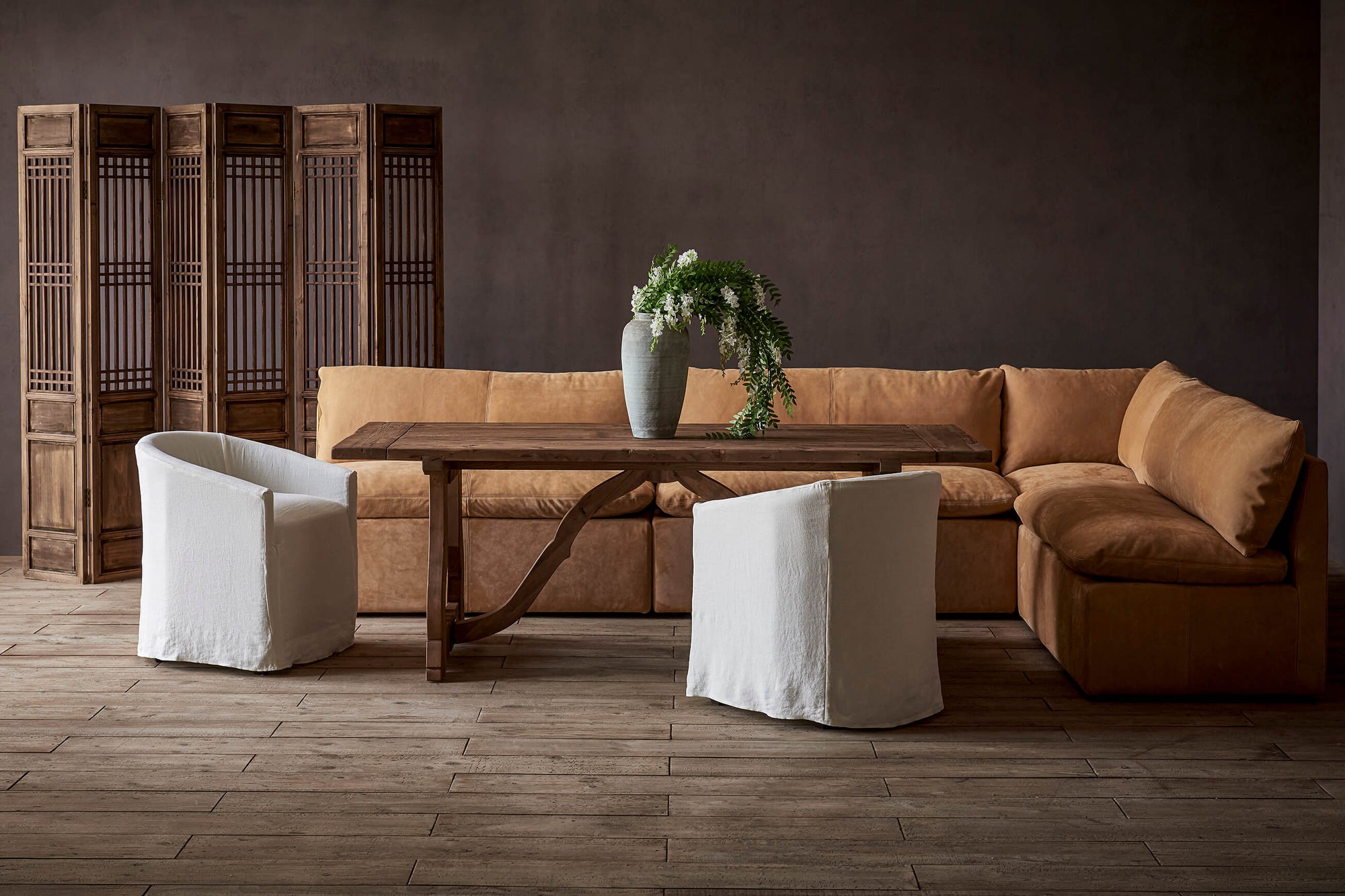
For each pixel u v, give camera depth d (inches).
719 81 243.9
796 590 138.9
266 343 229.9
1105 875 106.3
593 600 190.4
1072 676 155.9
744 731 140.4
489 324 250.2
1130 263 245.1
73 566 215.3
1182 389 184.2
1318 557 148.7
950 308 247.1
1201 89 241.6
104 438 214.4
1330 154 227.6
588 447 153.3
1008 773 128.4
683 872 106.6
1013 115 243.1
